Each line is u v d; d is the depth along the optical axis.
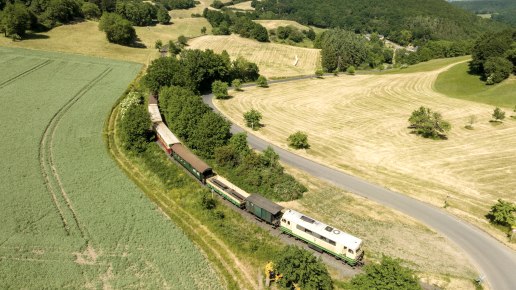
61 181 58.69
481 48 122.38
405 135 83.06
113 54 138.38
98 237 46.72
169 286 40.12
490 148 76.31
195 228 49.91
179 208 54.09
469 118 94.81
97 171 62.44
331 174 65.00
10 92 93.44
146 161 66.25
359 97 114.50
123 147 71.12
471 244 48.03
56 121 80.19
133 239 46.84
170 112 77.06
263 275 42.12
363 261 44.00
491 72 116.19
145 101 93.94
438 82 130.50
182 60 115.69
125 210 52.59
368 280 35.50
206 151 67.94
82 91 99.25
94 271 41.31
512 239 48.94
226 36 187.50
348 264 43.81
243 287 40.72
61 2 157.00
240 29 192.12
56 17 157.12
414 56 188.62
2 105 85.38
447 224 51.88
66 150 68.50
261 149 74.12
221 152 64.31
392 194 59.03
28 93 93.94
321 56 171.12
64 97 93.69
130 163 66.44
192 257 44.56
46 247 44.31
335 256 44.41
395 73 153.62
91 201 54.09
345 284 40.19
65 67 117.19
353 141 79.31
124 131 70.75
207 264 43.75
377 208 55.09
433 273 42.72
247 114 84.88
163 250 45.28
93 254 43.97
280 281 40.41
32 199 53.12
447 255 45.88
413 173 65.75
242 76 129.50
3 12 135.88
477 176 64.88
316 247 45.66
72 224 48.62
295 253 39.06
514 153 73.81
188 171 63.22
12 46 128.75
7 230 46.56
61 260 42.56
